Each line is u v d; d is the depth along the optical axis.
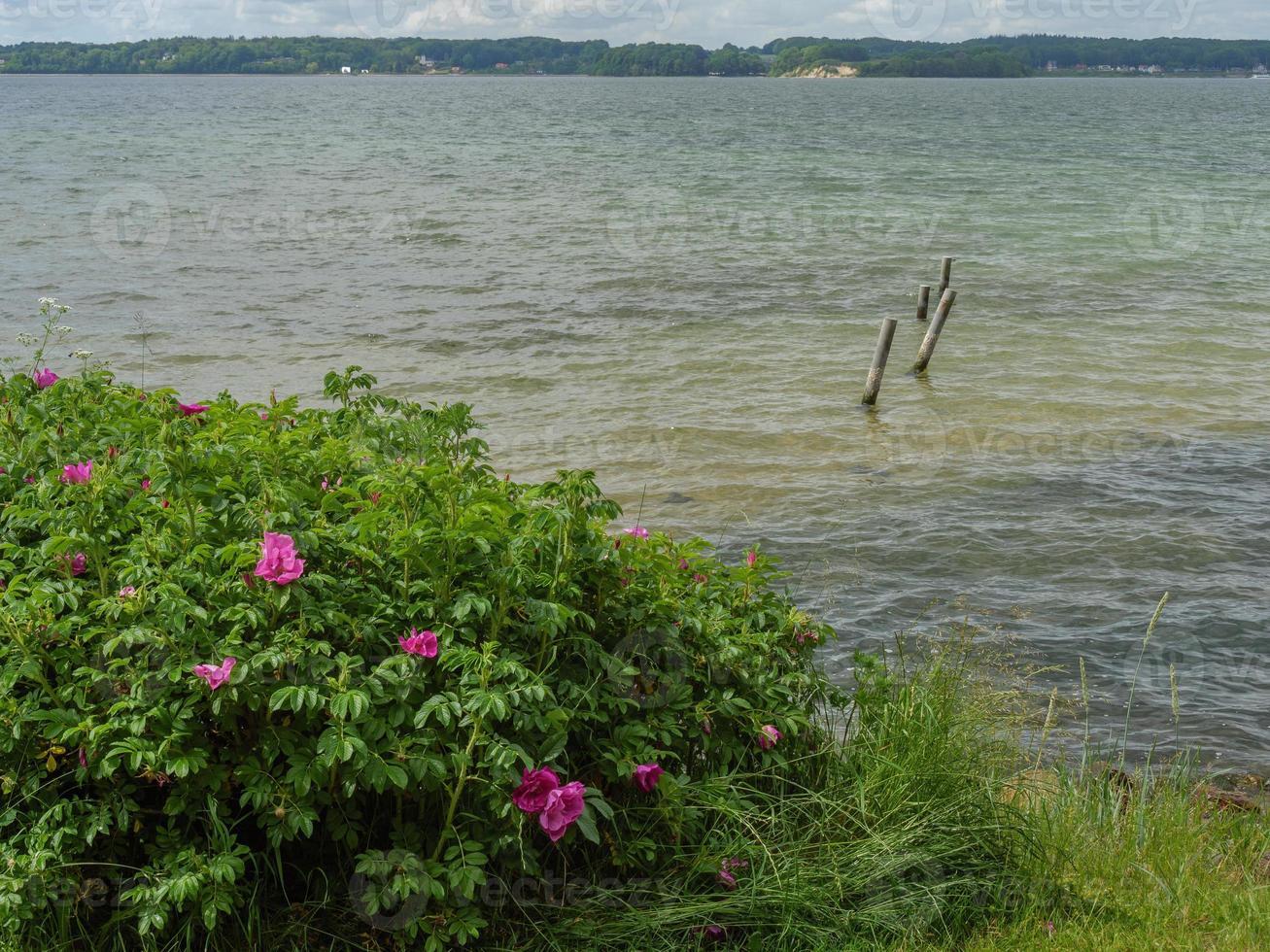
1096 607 9.85
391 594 4.07
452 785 3.73
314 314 23.67
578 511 4.23
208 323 22.59
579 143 84.88
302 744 3.58
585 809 3.73
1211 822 5.61
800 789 4.69
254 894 3.58
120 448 5.03
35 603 3.70
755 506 12.41
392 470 4.58
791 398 17.34
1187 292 27.03
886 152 76.50
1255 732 7.64
